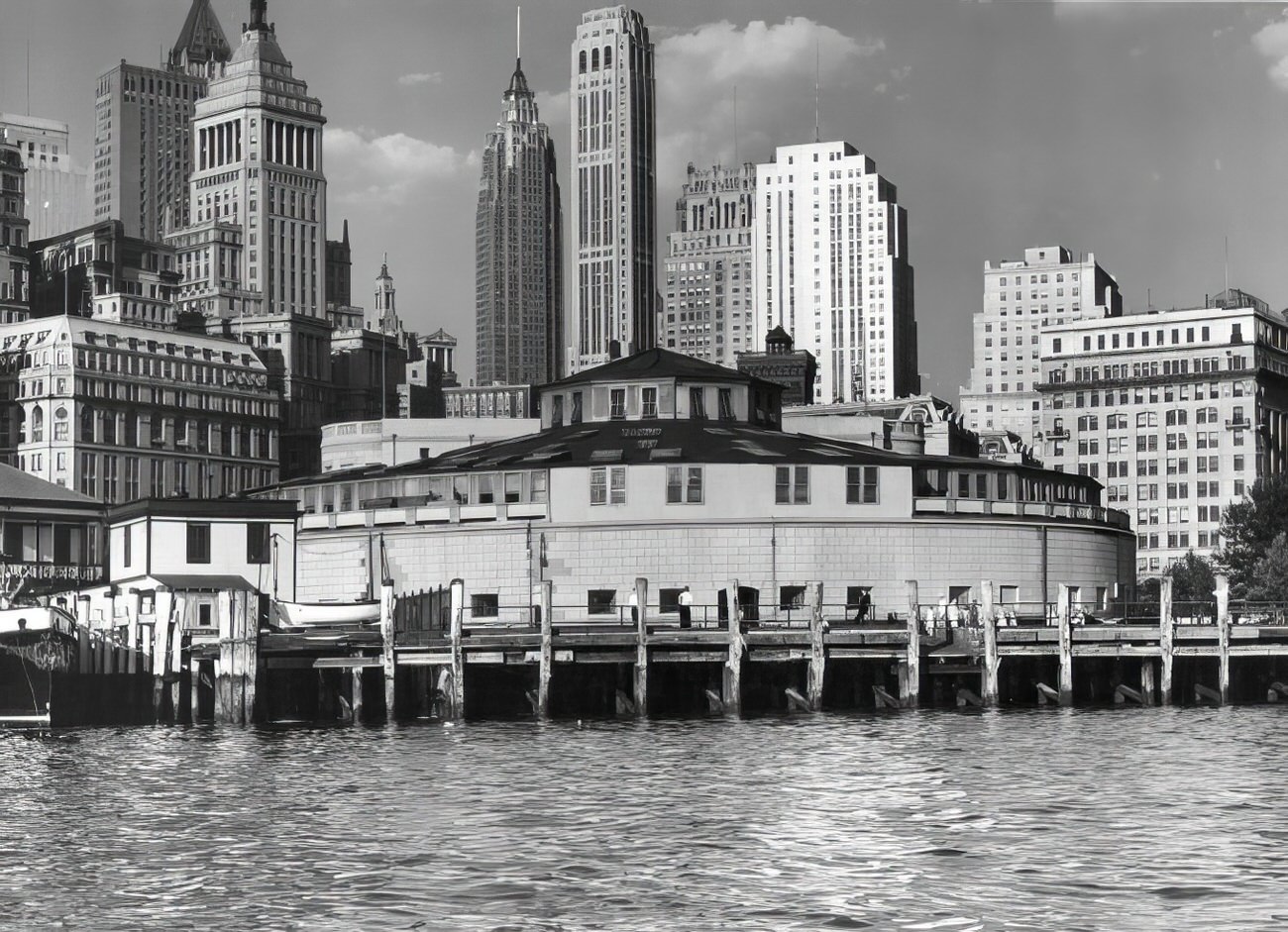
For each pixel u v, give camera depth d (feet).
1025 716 343.87
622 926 177.99
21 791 254.68
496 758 286.25
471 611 456.45
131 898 189.88
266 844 216.54
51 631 319.27
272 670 332.80
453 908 184.55
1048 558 475.31
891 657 351.67
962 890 190.70
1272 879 195.11
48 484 445.37
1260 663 390.42
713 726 328.08
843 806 240.32
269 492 524.11
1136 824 226.99
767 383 538.47
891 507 457.68
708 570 450.71
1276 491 648.38
